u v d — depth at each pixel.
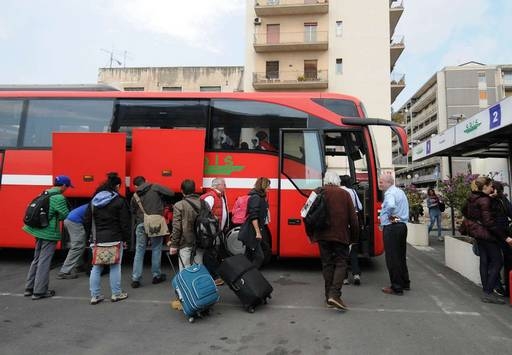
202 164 7.41
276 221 7.51
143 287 6.50
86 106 8.08
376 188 7.50
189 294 4.82
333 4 35.25
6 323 4.85
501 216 5.62
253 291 5.16
